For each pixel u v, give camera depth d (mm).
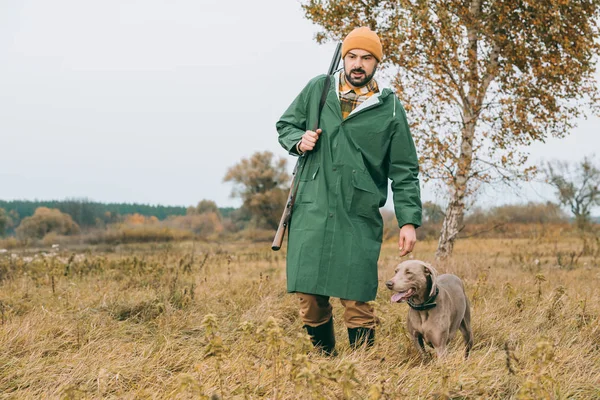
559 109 12156
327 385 2996
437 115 11961
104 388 3387
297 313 5984
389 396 2799
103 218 85750
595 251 17219
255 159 73688
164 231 56781
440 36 11234
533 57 11898
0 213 79188
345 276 3941
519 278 9453
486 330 5156
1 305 5688
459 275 9352
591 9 11672
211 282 8242
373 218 4059
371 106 4039
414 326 4285
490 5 11703
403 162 4137
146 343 4715
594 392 3434
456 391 3264
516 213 36656
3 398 3336
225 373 3473
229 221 84062
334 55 4289
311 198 4039
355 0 12008
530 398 2641
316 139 3980
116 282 8328
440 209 13555
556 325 5406
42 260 11117
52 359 4047
